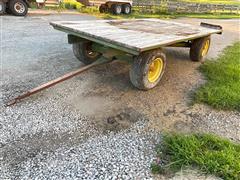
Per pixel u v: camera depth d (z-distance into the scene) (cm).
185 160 280
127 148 305
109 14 1777
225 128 367
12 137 314
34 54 631
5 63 553
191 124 370
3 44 704
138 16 1867
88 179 254
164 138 326
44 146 302
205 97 447
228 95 451
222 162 279
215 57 733
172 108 412
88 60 539
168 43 408
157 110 402
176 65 622
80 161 279
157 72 463
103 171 266
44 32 901
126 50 369
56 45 729
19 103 391
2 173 257
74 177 256
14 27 952
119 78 507
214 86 495
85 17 1442
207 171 269
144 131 344
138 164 278
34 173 259
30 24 1039
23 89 435
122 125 355
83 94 434
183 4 2527
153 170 270
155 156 293
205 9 2559
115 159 285
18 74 497
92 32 426
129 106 407
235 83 519
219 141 321
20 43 726
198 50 637
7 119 349
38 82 466
